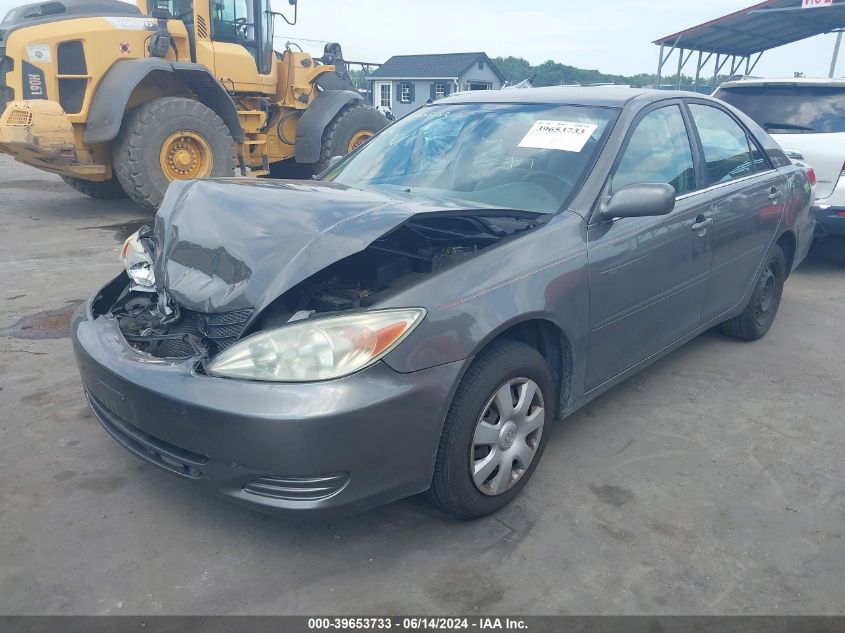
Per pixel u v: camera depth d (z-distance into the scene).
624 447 3.33
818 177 6.40
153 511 2.75
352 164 3.93
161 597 2.30
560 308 2.78
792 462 3.23
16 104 7.76
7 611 2.22
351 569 2.45
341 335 2.25
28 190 11.03
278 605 2.28
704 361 4.41
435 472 2.52
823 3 11.89
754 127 4.52
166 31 8.20
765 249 4.38
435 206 2.89
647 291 3.31
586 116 3.44
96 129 7.89
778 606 2.32
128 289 3.19
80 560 2.46
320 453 2.19
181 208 3.06
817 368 4.34
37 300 5.27
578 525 2.72
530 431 2.82
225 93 8.80
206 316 2.60
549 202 3.10
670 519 2.77
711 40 14.75
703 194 3.74
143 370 2.44
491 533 2.66
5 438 3.25
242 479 2.28
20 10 8.48
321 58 10.83
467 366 2.44
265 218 2.74
